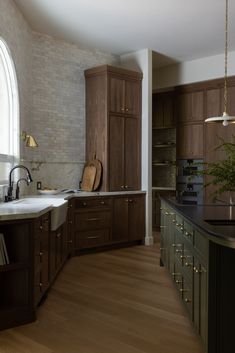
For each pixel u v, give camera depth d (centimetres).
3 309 284
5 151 448
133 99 590
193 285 260
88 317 303
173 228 362
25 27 479
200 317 237
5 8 391
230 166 289
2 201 385
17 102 445
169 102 721
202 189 646
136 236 588
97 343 257
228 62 610
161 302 338
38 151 528
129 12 455
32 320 293
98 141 566
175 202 385
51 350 246
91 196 525
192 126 663
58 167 554
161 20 481
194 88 657
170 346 253
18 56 446
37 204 380
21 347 250
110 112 557
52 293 362
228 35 534
